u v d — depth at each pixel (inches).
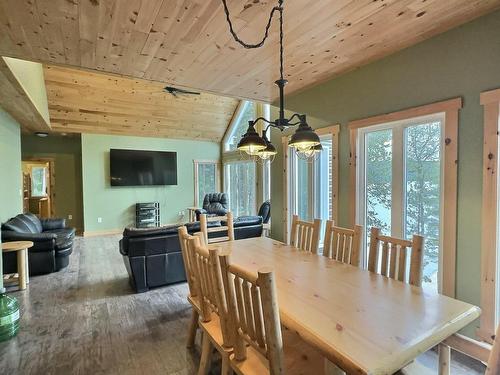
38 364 83.6
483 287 85.1
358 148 124.5
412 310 54.3
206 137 335.3
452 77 91.1
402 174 110.9
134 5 73.3
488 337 83.7
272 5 74.2
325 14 79.7
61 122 255.9
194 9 75.3
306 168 163.6
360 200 125.7
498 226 82.6
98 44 93.9
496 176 82.1
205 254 62.5
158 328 104.4
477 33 85.0
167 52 100.5
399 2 75.5
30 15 77.1
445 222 94.0
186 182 332.5
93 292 138.6
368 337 45.3
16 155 202.5
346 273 75.7
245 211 310.3
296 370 54.4
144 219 300.5
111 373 79.9
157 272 140.0
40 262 163.5
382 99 112.5
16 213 201.2
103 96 240.1
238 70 118.9
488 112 83.3
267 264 83.4
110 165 288.7
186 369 81.6
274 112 178.1
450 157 92.3
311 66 118.6
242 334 53.8
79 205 306.2
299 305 56.5
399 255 74.8
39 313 116.2
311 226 103.6
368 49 104.3
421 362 84.1
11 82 124.1
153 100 259.6
